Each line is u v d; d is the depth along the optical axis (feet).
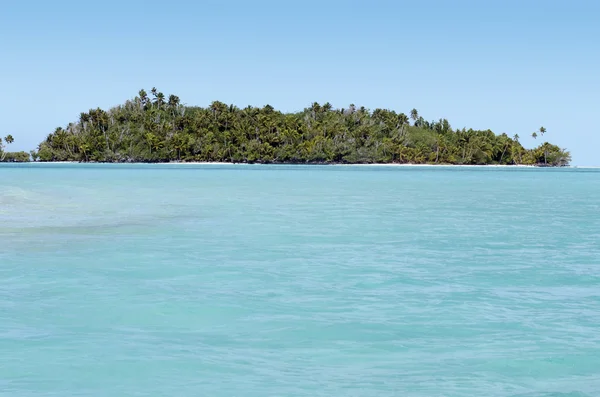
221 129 595.06
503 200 113.60
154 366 22.71
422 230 63.82
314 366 22.89
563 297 33.73
